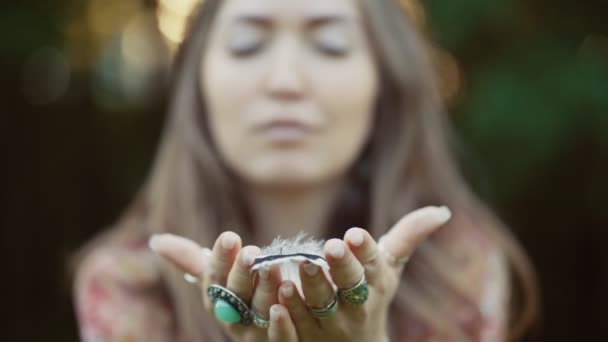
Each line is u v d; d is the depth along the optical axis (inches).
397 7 33.2
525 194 45.7
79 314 33.1
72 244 51.4
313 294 21.3
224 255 21.6
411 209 33.1
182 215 32.7
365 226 32.9
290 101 29.6
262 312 21.8
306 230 32.5
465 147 42.6
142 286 32.5
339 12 30.2
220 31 30.7
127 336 31.8
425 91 33.9
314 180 30.5
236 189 32.5
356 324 22.0
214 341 30.4
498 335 33.1
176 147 33.3
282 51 29.7
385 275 22.4
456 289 32.9
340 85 30.1
